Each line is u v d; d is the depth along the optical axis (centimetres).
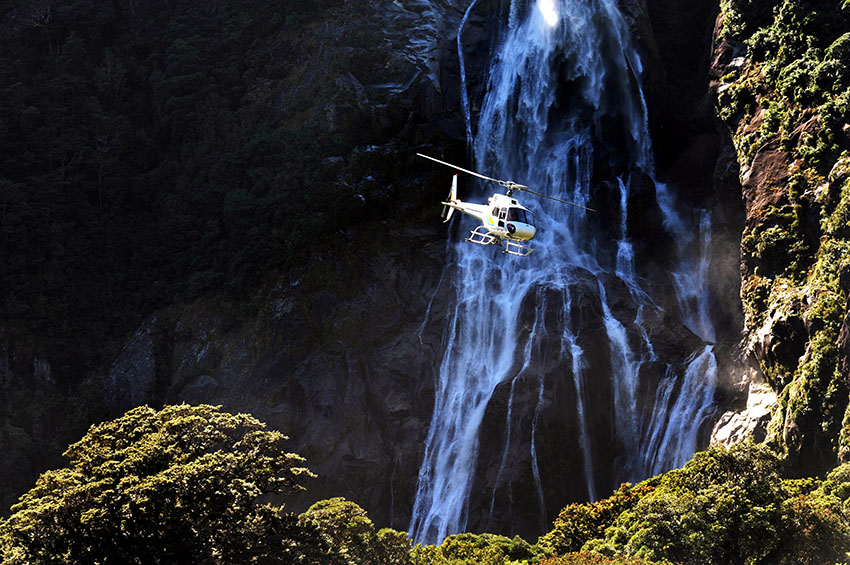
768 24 9725
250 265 10288
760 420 8112
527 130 11288
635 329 9694
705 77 11050
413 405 9894
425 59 11350
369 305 10162
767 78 9275
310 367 9831
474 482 9350
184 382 10131
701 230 10444
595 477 9262
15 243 10275
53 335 10088
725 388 9038
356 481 9544
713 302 10125
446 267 10488
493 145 11194
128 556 4606
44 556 4531
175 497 4525
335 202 10350
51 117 10969
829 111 8381
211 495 4609
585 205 10675
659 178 10931
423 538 9400
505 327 10131
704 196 10625
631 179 10644
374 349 10050
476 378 9994
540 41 11450
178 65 11444
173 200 10931
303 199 10494
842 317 7300
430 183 10681
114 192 10900
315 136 10912
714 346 9406
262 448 5134
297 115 11169
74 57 11375
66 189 10719
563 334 9675
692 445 8944
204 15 11944
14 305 9988
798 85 8838
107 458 4888
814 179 8319
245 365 9994
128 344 10344
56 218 10606
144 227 11006
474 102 11306
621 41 11231
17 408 9669
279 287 10162
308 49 11506
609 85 11150
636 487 6869
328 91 11112
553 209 10869
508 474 9238
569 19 11369
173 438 5059
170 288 10606
